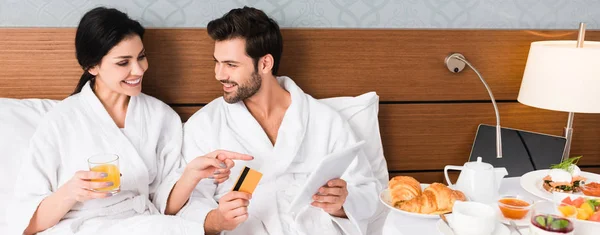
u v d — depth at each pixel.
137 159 1.72
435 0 2.09
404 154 2.20
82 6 1.92
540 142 2.07
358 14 2.06
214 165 1.58
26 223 1.54
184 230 1.49
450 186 1.55
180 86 2.00
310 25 2.04
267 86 1.83
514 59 2.16
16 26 1.89
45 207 1.54
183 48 1.97
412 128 2.17
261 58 1.79
